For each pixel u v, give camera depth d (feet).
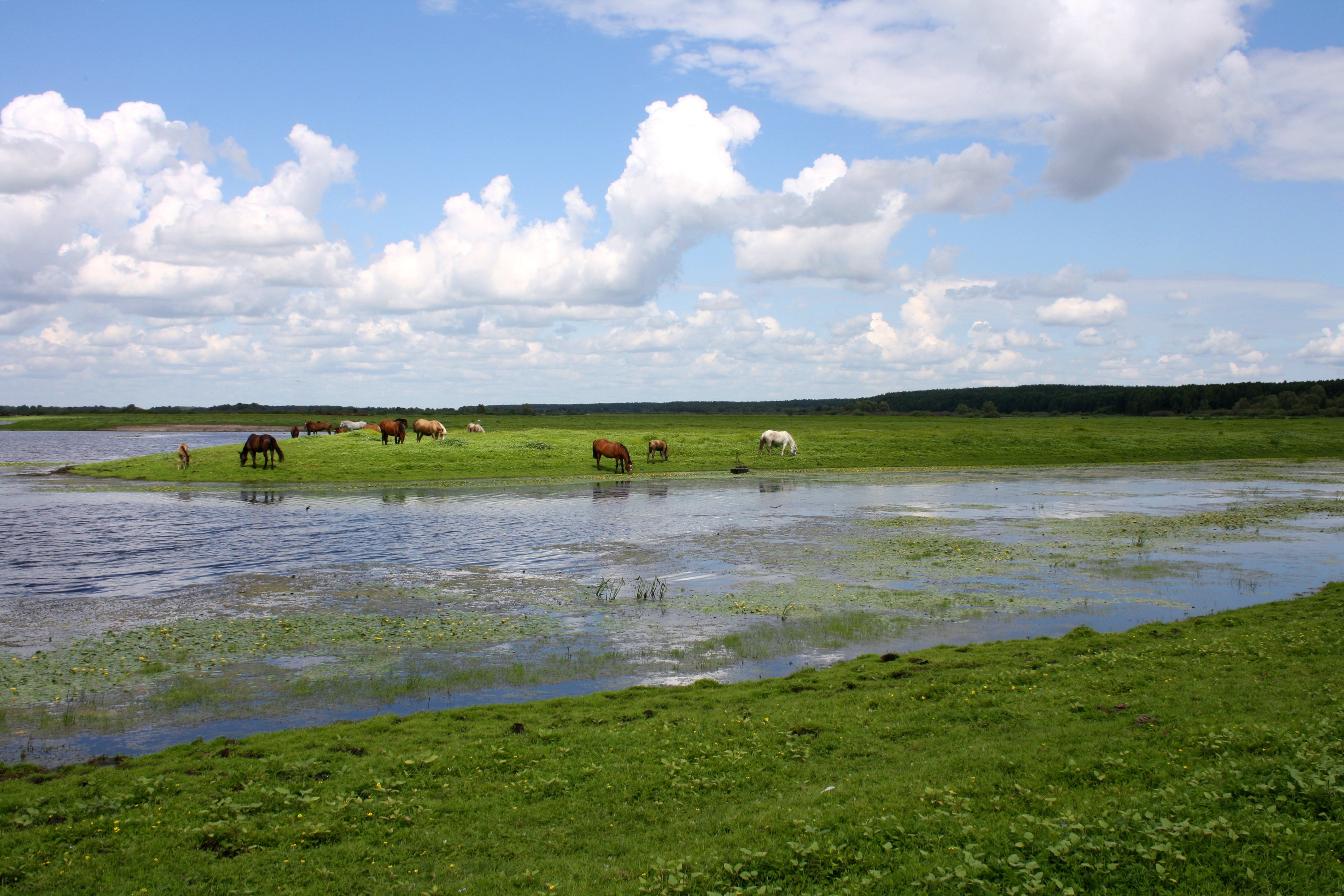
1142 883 20.53
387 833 25.90
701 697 40.16
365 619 56.95
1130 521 105.70
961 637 53.11
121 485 138.92
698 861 23.24
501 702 41.24
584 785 29.40
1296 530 98.53
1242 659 41.98
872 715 36.09
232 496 125.18
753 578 71.00
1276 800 24.22
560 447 189.78
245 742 34.04
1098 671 41.39
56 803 27.66
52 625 54.54
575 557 80.53
